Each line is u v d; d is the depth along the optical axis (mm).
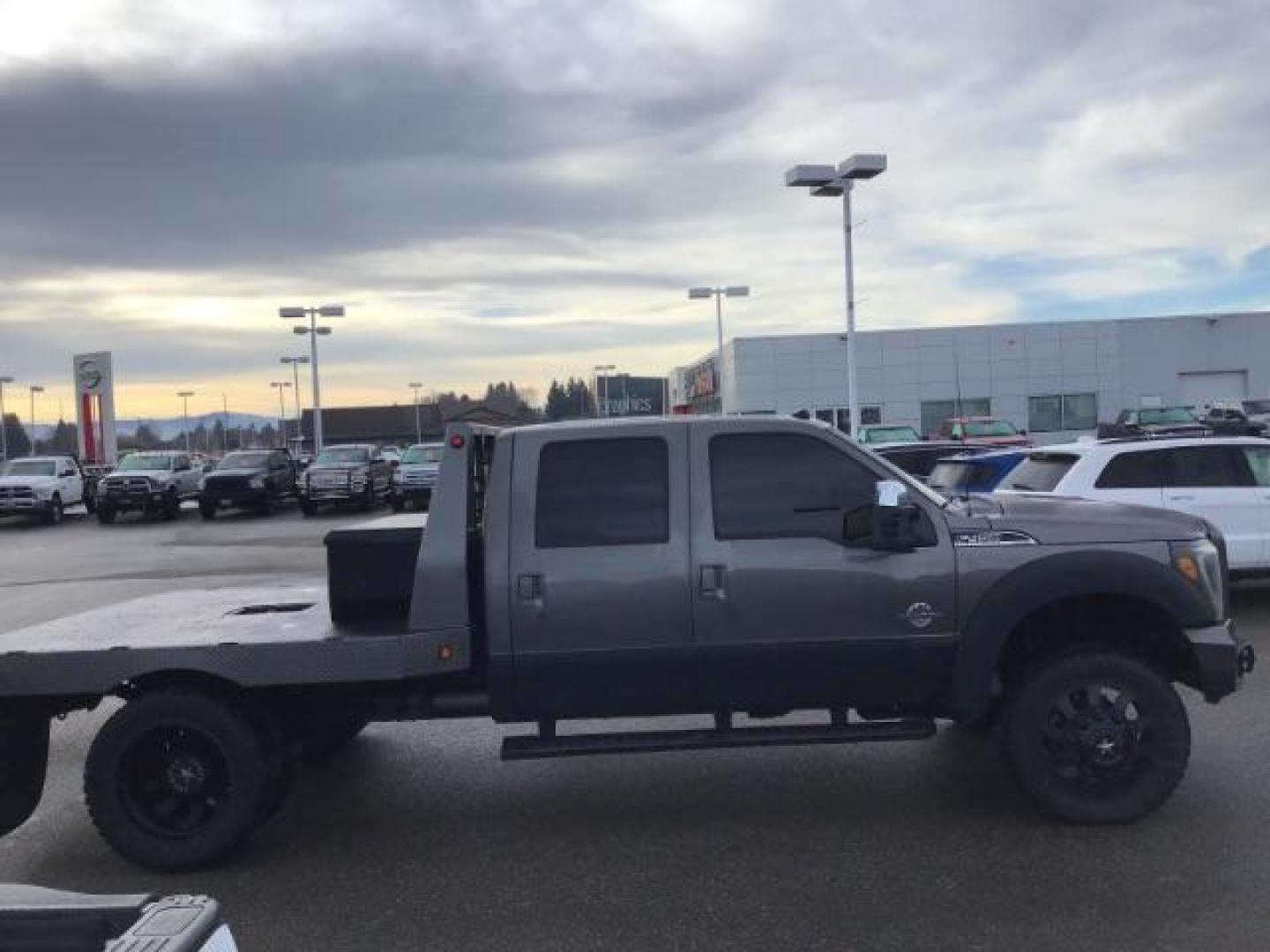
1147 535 5270
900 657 5238
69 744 7590
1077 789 5188
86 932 2180
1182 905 4281
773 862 4910
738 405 54125
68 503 34062
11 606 14812
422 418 118438
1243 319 54500
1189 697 7406
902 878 4668
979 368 54156
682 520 5266
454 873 4941
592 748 5203
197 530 28453
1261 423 35156
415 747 7035
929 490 5508
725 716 5406
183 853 5035
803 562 5215
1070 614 5523
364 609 5559
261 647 5105
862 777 6121
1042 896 4422
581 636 5219
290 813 5863
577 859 5055
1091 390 54438
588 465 5328
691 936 4188
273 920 4492
